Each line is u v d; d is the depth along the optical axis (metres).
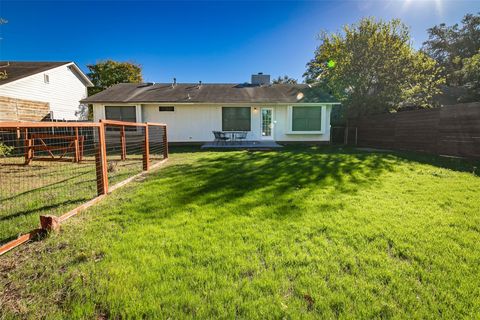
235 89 15.45
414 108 14.84
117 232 2.69
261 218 3.04
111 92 14.46
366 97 14.03
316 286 1.79
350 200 3.69
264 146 11.95
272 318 1.51
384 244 2.37
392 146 10.80
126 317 1.54
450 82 19.30
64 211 3.39
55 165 7.43
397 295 1.70
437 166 6.29
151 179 5.22
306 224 2.84
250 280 1.87
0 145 6.75
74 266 2.06
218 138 12.37
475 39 22.20
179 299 1.67
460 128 7.68
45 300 1.68
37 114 15.09
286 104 13.32
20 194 4.24
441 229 2.69
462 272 1.94
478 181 4.70
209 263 2.09
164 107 13.59
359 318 1.51
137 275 1.93
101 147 4.00
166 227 2.81
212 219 3.03
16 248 2.36
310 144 13.93
